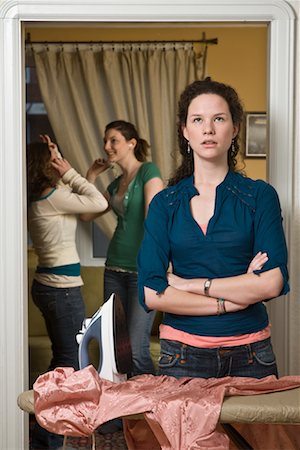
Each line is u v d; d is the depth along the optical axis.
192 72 5.75
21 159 3.34
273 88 3.36
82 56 5.61
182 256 2.79
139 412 2.35
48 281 4.45
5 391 3.36
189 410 2.31
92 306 5.26
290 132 3.36
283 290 2.74
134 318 4.57
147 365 4.54
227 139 2.83
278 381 2.51
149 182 4.71
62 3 3.32
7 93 3.32
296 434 2.86
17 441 3.36
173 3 3.33
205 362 2.73
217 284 2.72
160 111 5.71
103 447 4.12
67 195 4.46
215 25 3.48
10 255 3.34
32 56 5.61
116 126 4.86
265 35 5.91
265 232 2.77
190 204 2.84
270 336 3.06
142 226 4.74
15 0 3.31
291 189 3.36
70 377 2.45
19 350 3.36
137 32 5.82
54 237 4.46
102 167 5.08
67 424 2.42
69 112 5.61
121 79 5.68
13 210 3.33
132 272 4.66
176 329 2.78
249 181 2.87
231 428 2.86
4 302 3.35
